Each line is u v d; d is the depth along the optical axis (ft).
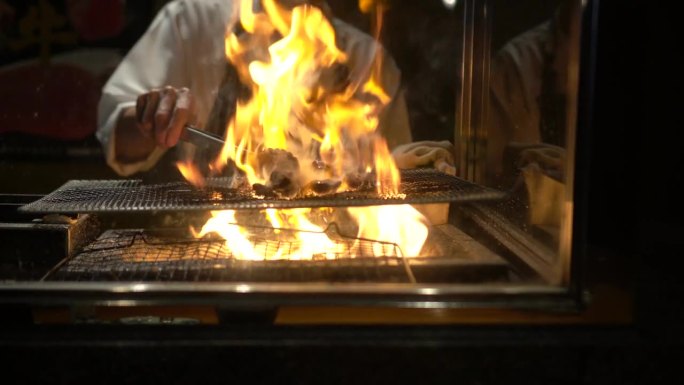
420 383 3.88
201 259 4.75
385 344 3.85
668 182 3.99
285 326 3.95
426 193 4.83
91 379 3.79
